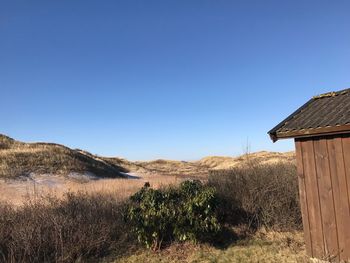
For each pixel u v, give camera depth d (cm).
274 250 952
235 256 933
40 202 1134
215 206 1041
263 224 1145
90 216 1053
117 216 1120
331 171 760
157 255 965
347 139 730
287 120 846
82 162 4212
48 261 882
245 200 1164
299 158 824
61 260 885
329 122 727
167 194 1083
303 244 988
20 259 850
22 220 958
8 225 952
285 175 1202
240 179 1238
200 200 1002
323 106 849
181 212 994
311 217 802
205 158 9888
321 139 779
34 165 3697
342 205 739
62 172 3644
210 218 1007
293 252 920
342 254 740
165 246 1010
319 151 782
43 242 919
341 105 803
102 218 1073
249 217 1161
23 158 3856
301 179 820
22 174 3362
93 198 1209
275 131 820
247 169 1275
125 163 6825
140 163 9062
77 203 1123
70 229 972
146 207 999
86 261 922
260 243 1023
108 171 4397
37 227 932
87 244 956
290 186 1165
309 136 787
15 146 4622
